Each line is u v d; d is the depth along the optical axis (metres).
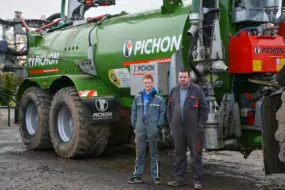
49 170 7.09
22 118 9.66
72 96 7.98
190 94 5.77
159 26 7.08
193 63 6.47
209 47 6.35
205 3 6.40
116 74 7.91
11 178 6.52
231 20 6.59
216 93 6.66
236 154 8.64
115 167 7.40
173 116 5.87
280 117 4.86
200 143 5.84
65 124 8.44
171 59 6.57
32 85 10.10
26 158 8.22
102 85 8.30
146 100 6.16
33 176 6.66
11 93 14.04
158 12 7.34
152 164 6.20
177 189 5.90
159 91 6.79
